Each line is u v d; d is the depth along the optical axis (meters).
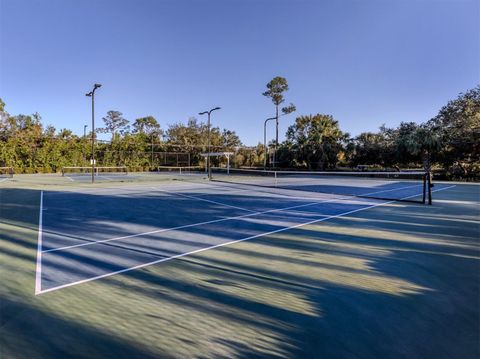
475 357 2.38
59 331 2.76
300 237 6.30
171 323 2.90
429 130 26.31
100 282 3.91
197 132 49.66
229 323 2.91
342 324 2.88
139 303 3.32
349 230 6.96
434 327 2.82
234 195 14.34
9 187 17.94
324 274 4.19
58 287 3.75
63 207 10.34
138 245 5.68
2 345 2.54
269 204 11.32
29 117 39.81
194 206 10.70
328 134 34.44
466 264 4.60
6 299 3.41
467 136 24.52
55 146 34.84
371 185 20.70
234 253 5.17
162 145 43.78
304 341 2.61
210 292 3.60
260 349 2.50
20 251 5.29
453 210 9.95
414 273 4.22
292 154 35.91
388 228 7.18
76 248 5.47
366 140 32.72
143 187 18.48
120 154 40.19
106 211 9.55
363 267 4.47
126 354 2.43
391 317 3.01
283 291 3.63
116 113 57.56
